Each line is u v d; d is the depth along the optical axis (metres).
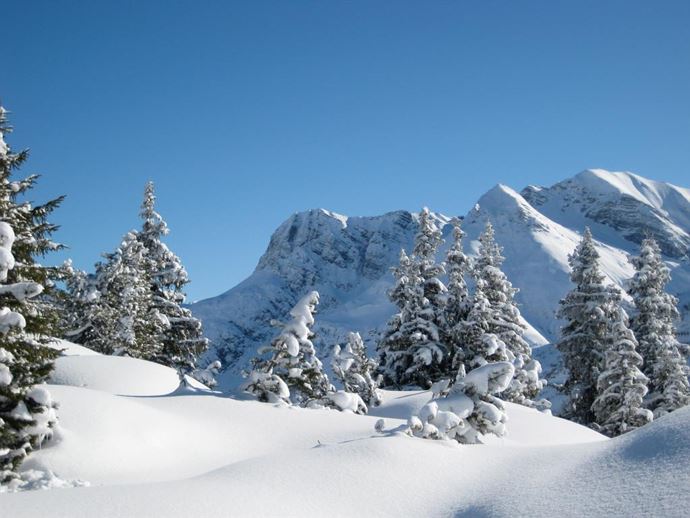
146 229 43.34
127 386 23.78
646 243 38.44
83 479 11.45
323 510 9.49
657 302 37.06
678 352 36.09
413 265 38.41
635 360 31.33
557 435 22.28
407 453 11.98
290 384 19.28
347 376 25.48
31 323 12.94
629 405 30.70
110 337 37.03
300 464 11.12
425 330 35.84
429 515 10.02
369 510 9.86
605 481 9.55
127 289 37.75
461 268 37.44
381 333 38.38
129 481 11.61
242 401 17.88
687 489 8.13
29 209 14.66
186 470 12.77
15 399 11.99
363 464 11.30
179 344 42.19
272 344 19.39
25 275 13.69
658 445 10.20
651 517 7.74
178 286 43.19
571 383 37.47
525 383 33.91
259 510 8.85
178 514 8.12
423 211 39.38
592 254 37.59
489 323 36.69
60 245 15.09
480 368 14.97
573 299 37.72
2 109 15.27
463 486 11.09
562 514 8.73
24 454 11.57
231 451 14.33
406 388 35.69
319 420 17.14
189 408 16.64
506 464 12.24
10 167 14.86
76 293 38.03
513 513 9.24
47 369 12.98
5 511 7.75
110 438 12.91
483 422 14.60
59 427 12.55
